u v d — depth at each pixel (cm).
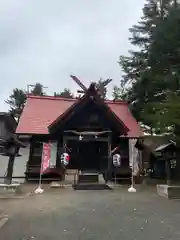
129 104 2295
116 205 918
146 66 1989
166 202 984
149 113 1616
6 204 941
